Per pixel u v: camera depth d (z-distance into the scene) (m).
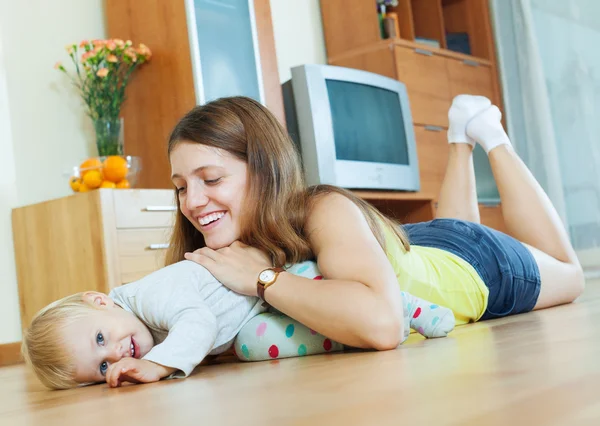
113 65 3.24
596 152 4.75
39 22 3.29
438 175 4.47
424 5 4.96
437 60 4.59
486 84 4.99
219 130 1.40
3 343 2.95
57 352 1.29
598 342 1.04
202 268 1.40
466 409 0.64
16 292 3.05
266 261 1.41
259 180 1.41
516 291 1.89
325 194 1.44
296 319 1.31
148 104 3.35
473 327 1.64
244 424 0.69
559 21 4.86
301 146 3.69
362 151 3.85
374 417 0.65
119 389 1.18
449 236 1.88
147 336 1.35
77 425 0.84
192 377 1.23
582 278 2.14
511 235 2.18
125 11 3.42
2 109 3.11
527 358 0.94
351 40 4.53
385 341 1.25
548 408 0.60
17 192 3.11
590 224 4.76
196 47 3.21
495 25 5.12
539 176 4.90
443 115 4.57
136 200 2.79
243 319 1.44
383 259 1.31
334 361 1.20
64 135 3.32
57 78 3.33
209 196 1.40
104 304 1.32
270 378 1.07
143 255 2.79
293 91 3.72
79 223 2.77
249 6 3.47
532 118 4.93
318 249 1.38
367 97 3.92
